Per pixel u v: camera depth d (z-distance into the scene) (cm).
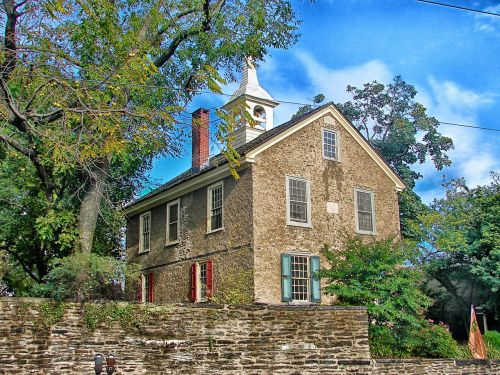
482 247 2447
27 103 1370
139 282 2673
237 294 1848
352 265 1758
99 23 1498
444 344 1806
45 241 1947
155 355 1346
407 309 1753
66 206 1839
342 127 2394
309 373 1484
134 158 1880
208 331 1408
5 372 1205
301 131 2255
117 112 1362
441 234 2597
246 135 2577
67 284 1396
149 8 1773
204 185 2345
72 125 1523
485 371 1784
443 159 3903
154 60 1833
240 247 2086
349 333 1552
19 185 1933
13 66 1330
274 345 1466
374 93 4147
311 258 2147
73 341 1282
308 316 1520
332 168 2312
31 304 1258
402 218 3291
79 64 1375
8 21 1336
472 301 2581
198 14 1830
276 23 2025
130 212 2877
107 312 1324
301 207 2189
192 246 2364
